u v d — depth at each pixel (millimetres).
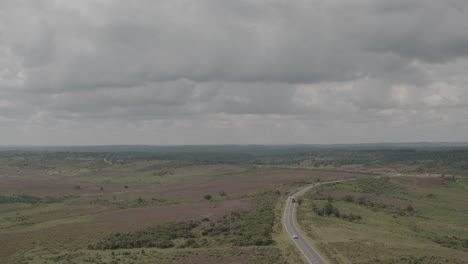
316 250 97688
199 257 94188
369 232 121250
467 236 134875
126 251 103250
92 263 91625
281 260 89438
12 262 95250
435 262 87188
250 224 127938
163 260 92312
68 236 125312
